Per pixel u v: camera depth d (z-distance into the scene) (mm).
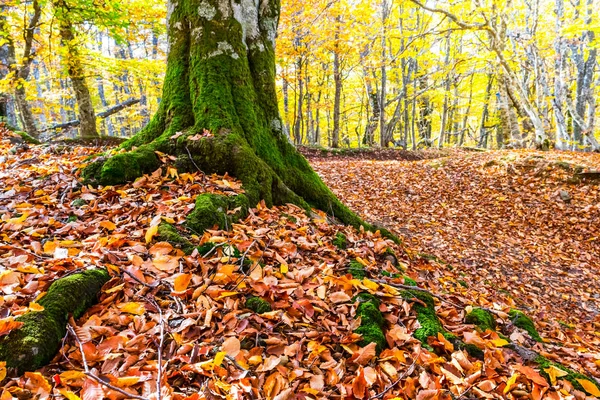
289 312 1987
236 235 2586
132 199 2871
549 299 5086
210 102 3742
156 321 1700
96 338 1589
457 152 17797
